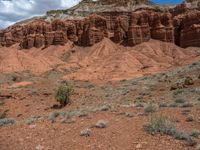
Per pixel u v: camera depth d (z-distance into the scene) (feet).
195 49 464.65
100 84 220.43
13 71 373.20
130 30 511.40
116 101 105.60
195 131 38.70
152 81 174.29
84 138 37.60
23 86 197.88
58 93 113.80
